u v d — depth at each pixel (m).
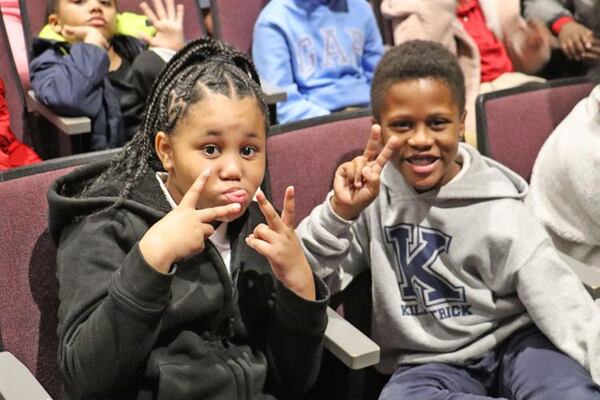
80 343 0.90
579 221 1.34
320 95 2.10
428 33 2.27
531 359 1.15
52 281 1.10
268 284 1.09
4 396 0.91
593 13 1.94
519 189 1.25
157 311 0.89
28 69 1.94
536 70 2.48
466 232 1.19
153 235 0.89
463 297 1.20
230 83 0.97
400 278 1.23
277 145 1.28
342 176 1.15
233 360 1.03
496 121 1.52
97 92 1.83
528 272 1.14
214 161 0.95
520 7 2.44
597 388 1.08
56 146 1.92
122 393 0.97
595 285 1.17
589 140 1.31
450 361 1.20
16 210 1.07
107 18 1.95
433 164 1.18
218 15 2.15
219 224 1.06
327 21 2.13
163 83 1.03
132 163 1.05
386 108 1.19
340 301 1.27
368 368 1.28
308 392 1.16
